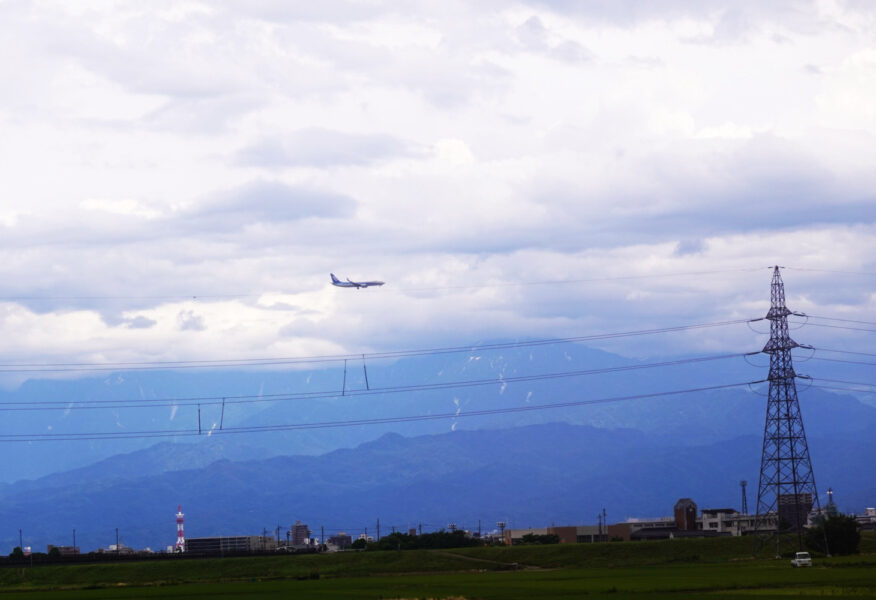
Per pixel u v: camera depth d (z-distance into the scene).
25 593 183.25
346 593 151.12
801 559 189.50
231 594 157.38
